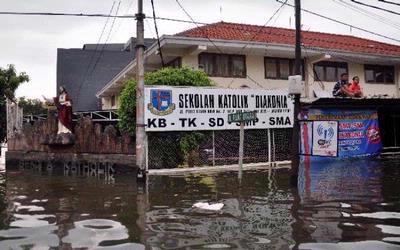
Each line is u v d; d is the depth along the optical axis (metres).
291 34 25.28
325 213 8.20
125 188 11.98
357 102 17.69
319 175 13.38
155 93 14.37
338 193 10.28
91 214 8.61
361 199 9.52
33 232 7.27
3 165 23.14
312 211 8.38
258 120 16.33
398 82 27.09
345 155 17.80
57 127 19.02
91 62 39.88
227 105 15.71
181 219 7.94
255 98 16.31
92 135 17.11
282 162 16.64
